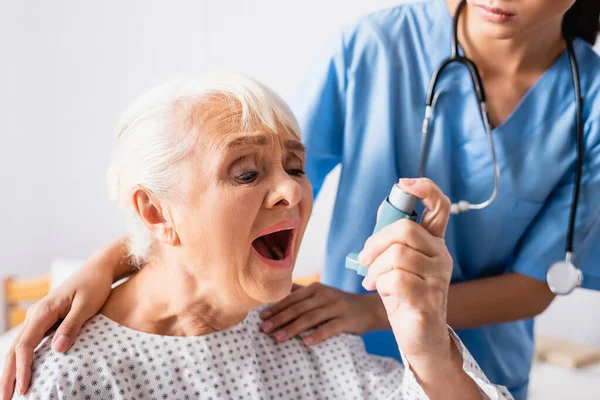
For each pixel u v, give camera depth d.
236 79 1.09
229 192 1.04
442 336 0.97
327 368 1.26
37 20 2.77
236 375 1.16
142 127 1.08
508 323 1.50
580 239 1.38
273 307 1.29
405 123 1.39
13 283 2.51
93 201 2.88
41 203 2.85
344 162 1.43
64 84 2.82
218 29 2.74
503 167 1.36
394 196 0.96
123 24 2.79
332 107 1.43
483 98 1.33
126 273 1.23
